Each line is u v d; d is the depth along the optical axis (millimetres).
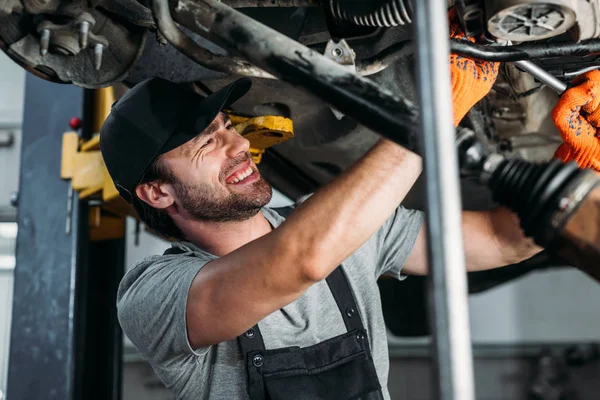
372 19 1136
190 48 1127
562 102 1323
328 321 1396
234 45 1007
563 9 985
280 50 958
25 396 2215
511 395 5500
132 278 1440
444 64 720
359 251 1486
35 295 2271
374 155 1132
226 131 1509
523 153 1889
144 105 1457
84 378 2441
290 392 1298
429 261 697
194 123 1424
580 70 1446
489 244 1468
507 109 1687
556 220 797
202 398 1370
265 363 1320
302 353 1339
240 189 1462
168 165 1465
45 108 2379
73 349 2221
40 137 2365
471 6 1046
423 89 718
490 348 5652
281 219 1580
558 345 5469
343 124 1753
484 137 1732
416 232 1543
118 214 2523
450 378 672
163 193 1498
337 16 1204
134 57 1276
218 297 1188
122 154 1476
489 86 1259
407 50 1236
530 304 5707
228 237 1506
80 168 2285
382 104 884
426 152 709
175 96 1465
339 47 1185
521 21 1013
